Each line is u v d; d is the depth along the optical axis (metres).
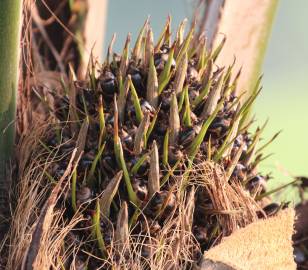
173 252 2.05
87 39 2.56
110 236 2.03
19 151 2.19
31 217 2.08
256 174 2.19
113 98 2.10
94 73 2.12
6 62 2.13
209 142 2.07
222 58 2.47
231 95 2.18
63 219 2.05
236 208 2.11
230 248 2.04
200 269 2.02
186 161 2.08
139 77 2.09
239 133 2.15
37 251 1.98
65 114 2.15
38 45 2.54
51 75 2.47
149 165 2.04
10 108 2.16
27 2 2.28
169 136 2.06
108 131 2.06
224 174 2.09
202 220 2.10
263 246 2.06
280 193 2.38
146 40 2.11
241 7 2.46
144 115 2.03
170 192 2.03
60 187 2.03
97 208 2.01
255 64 2.50
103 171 2.06
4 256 2.13
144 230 2.04
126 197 2.04
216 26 2.45
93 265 2.04
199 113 2.11
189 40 2.10
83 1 2.54
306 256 2.37
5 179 2.16
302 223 2.38
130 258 2.03
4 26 2.12
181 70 2.08
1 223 2.15
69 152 2.09
